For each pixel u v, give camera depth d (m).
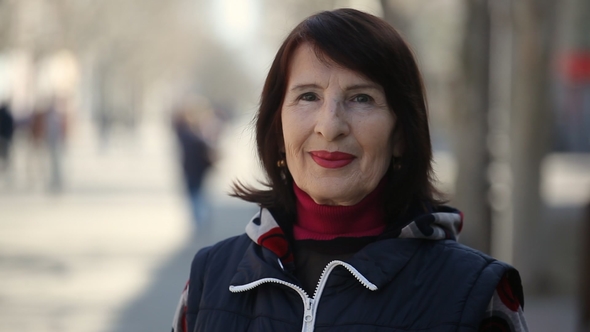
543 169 8.84
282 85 2.32
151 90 69.19
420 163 2.26
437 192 2.43
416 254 2.16
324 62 2.18
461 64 7.62
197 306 2.33
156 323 7.35
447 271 2.12
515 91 8.73
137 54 50.88
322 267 2.21
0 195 18.38
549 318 7.88
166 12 56.62
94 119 48.19
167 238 12.76
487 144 7.59
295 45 2.25
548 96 8.66
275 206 2.40
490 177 7.62
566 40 29.16
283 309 2.16
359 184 2.19
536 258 8.88
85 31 34.88
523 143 8.76
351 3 8.60
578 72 30.06
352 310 2.10
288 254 2.24
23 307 7.91
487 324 2.11
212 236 13.07
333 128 2.14
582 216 7.13
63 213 15.60
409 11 10.42
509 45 9.53
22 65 33.22
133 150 39.56
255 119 2.44
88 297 8.41
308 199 2.28
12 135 22.92
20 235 12.68
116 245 11.93
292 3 15.04
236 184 2.54
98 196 18.73
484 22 7.55
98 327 7.19
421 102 2.26
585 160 30.89
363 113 2.18
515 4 8.48
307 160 2.23
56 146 19.45
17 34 27.20
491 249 7.62
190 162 13.34
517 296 2.15
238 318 2.21
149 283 9.19
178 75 73.44
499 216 9.23
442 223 2.25
